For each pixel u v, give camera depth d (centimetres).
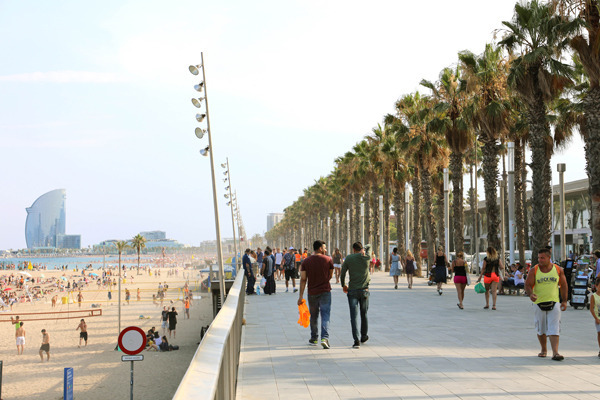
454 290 2391
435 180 4097
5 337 3662
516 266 2350
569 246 4834
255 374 702
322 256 959
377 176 4903
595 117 1773
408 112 3569
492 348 894
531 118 2134
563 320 1302
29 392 2175
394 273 2498
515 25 2088
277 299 2027
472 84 2550
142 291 6388
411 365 754
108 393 2092
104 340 3441
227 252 3988
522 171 4091
